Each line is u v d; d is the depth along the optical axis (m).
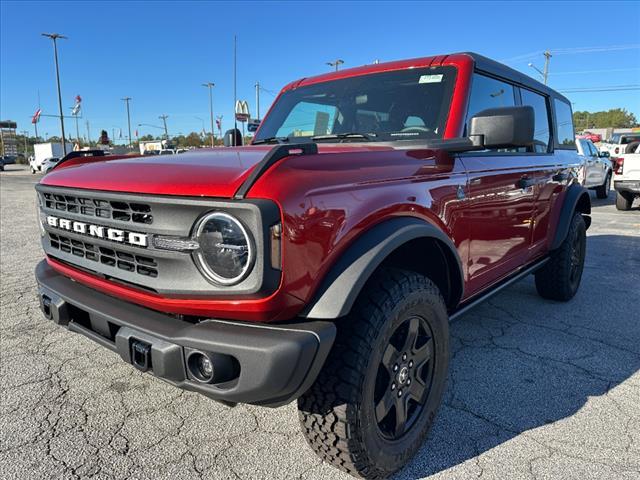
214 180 1.77
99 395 2.91
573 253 4.63
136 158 2.50
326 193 1.82
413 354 2.27
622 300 4.79
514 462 2.30
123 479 2.17
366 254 1.87
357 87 3.20
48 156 44.56
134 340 1.89
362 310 1.97
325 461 2.14
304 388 1.78
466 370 3.24
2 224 9.95
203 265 1.74
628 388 3.00
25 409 2.74
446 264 2.51
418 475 2.22
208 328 1.77
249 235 1.64
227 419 2.67
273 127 3.56
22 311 4.35
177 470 2.24
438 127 2.75
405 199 2.17
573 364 3.34
